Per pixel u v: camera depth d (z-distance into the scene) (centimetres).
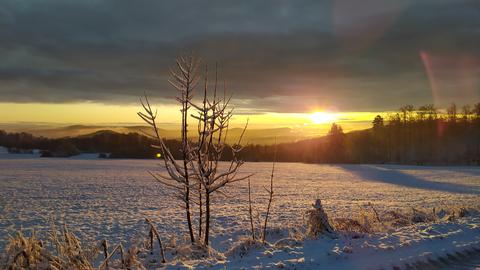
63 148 16888
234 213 2247
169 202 2944
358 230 1041
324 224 970
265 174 7188
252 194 3569
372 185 4962
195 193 1015
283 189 4209
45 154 16538
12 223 1984
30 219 2130
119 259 939
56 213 2378
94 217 2194
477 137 12706
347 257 779
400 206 2712
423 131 14000
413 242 922
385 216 1416
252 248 845
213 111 877
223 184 921
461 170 8575
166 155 893
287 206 2678
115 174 6481
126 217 2177
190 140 918
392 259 787
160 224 1892
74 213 2378
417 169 9125
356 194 3759
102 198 3238
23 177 5747
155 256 892
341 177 6606
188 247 871
